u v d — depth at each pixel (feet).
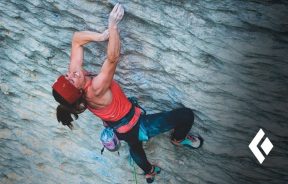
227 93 15.28
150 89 16.53
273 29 13.76
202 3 14.55
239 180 16.70
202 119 16.11
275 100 14.65
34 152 20.90
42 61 18.39
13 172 21.99
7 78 19.57
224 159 16.60
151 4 15.16
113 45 12.91
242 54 14.48
